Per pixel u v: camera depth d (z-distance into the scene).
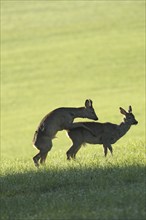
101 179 49.62
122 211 39.34
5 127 170.25
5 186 50.72
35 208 43.50
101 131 68.69
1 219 41.62
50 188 49.69
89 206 41.81
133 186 46.69
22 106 193.38
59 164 61.28
